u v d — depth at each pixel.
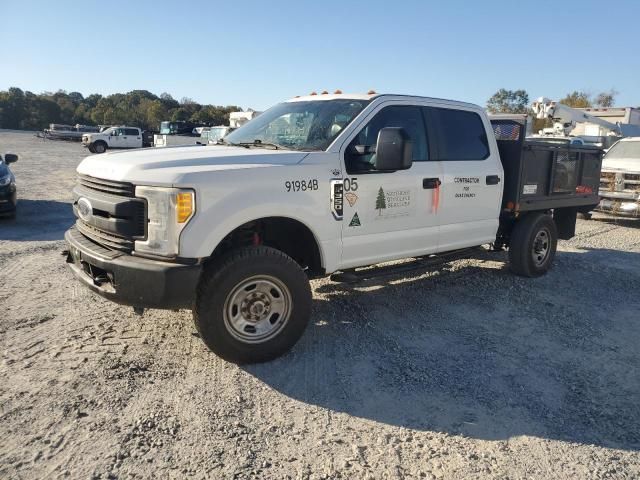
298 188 4.27
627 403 3.84
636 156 11.87
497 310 5.71
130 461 2.94
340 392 3.83
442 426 3.45
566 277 7.14
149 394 3.66
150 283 3.72
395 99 5.19
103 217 4.04
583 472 3.03
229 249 4.30
